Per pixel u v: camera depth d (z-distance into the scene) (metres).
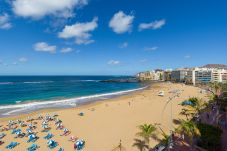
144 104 72.12
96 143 35.03
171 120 49.03
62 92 123.62
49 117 52.59
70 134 39.88
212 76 198.50
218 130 30.23
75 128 43.66
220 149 29.77
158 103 74.06
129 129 42.00
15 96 101.81
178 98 87.81
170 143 30.89
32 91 126.75
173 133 35.34
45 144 35.16
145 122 47.16
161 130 40.91
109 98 97.31
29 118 53.09
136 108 64.56
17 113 61.78
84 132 40.88
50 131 42.12
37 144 35.19
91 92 126.62
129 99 89.19
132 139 36.19
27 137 38.69
